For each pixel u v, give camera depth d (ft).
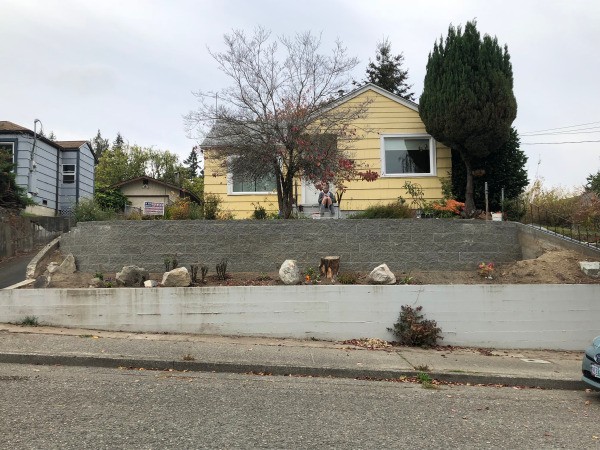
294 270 34.55
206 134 40.55
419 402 22.09
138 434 16.58
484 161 50.80
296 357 27.89
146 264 37.09
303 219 38.32
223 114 40.19
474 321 33.06
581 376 26.30
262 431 17.37
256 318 32.65
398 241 37.68
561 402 23.40
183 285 33.65
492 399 23.29
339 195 44.83
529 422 19.86
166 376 24.67
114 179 172.65
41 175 74.23
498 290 33.22
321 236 37.55
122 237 37.27
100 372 24.97
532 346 33.09
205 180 53.67
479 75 46.88
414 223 37.88
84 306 32.48
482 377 26.32
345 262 37.42
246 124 39.52
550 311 33.24
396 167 54.75
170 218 43.52
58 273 36.24
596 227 39.37
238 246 37.27
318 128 40.96
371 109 54.70
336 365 26.78
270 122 39.29
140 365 26.14
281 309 32.71
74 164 81.76
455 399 22.91
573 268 35.60
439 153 53.98
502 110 46.55
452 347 32.58
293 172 40.78
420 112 51.13
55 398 20.34
